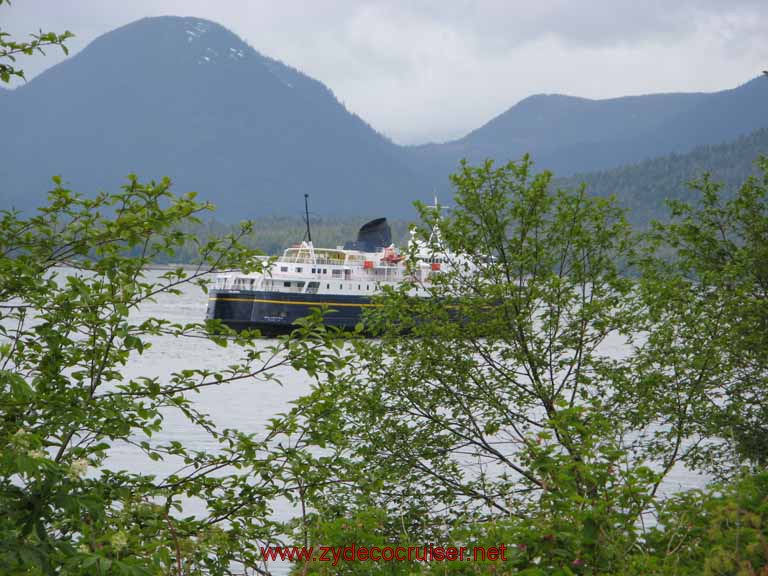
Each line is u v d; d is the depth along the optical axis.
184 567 13.05
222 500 17.78
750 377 34.06
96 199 15.95
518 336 33.84
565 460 14.16
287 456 17.61
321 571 12.95
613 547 12.00
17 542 10.38
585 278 34.50
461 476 32.34
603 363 34.12
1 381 11.70
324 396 18.31
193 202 16.30
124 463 62.44
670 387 32.88
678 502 13.50
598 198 34.00
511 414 33.66
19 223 16.02
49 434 14.81
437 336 33.53
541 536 12.54
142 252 16.61
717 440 34.41
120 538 10.86
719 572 11.22
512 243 34.72
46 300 15.51
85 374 16.77
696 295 34.25
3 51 15.80
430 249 35.09
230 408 100.56
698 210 38.25
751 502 12.59
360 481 18.39
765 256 36.38
